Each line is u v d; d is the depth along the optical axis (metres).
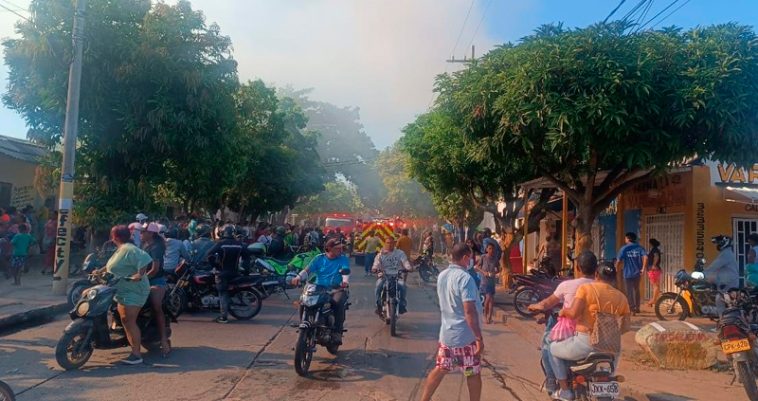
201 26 19.77
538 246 28.98
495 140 12.30
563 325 6.54
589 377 6.19
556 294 6.71
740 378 7.24
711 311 13.02
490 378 8.83
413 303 17.14
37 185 20.17
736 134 10.93
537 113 10.98
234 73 20.45
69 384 7.69
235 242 12.78
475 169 21.39
